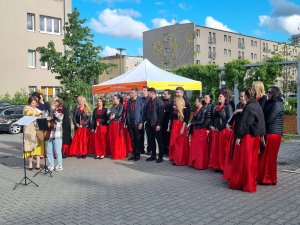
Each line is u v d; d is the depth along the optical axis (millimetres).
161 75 12523
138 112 10352
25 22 30578
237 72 17453
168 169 9164
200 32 66125
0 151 12992
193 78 19656
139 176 8406
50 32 32188
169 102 11055
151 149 10477
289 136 15242
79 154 11031
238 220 5281
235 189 7000
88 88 16938
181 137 9602
